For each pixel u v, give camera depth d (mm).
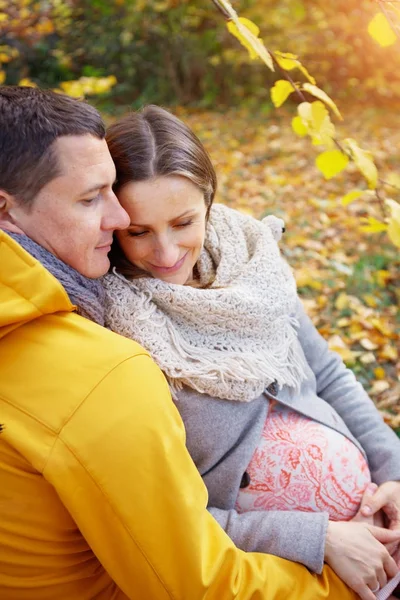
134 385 1281
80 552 1384
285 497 1709
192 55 10023
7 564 1330
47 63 9234
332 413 1916
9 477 1275
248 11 8758
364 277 4004
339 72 9742
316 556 1525
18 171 1333
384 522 1836
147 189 1539
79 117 1374
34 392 1264
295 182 6230
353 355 3174
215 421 1646
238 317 1675
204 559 1295
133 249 1628
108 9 9531
